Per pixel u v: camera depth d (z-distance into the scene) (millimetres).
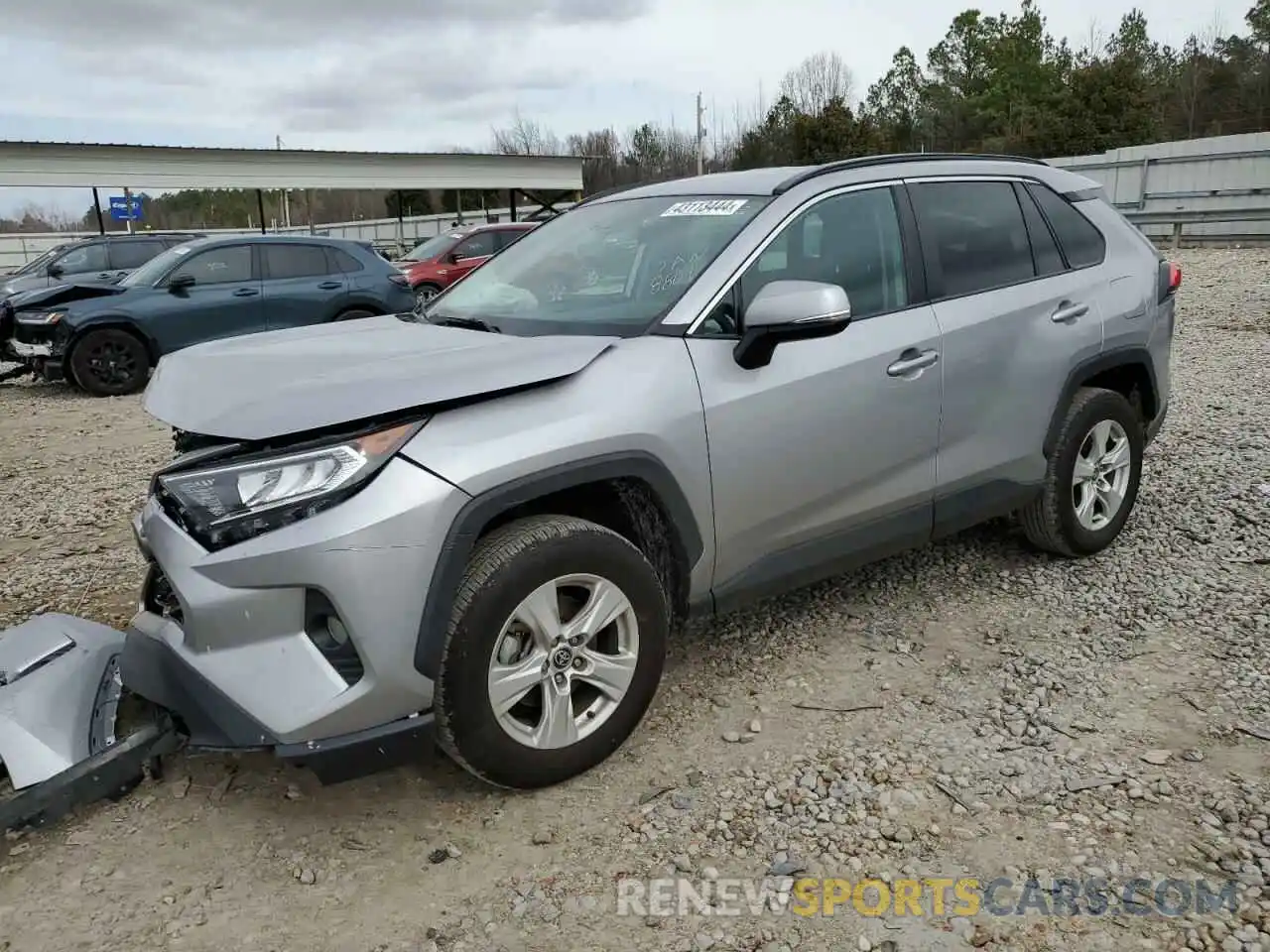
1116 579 4199
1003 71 51625
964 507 3830
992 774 2881
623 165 58938
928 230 3721
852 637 3773
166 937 2340
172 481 2555
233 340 3328
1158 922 2293
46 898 2477
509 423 2639
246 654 2490
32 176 21094
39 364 10617
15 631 3244
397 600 2443
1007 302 3854
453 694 2561
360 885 2510
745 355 3045
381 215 49969
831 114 40500
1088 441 4273
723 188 3625
